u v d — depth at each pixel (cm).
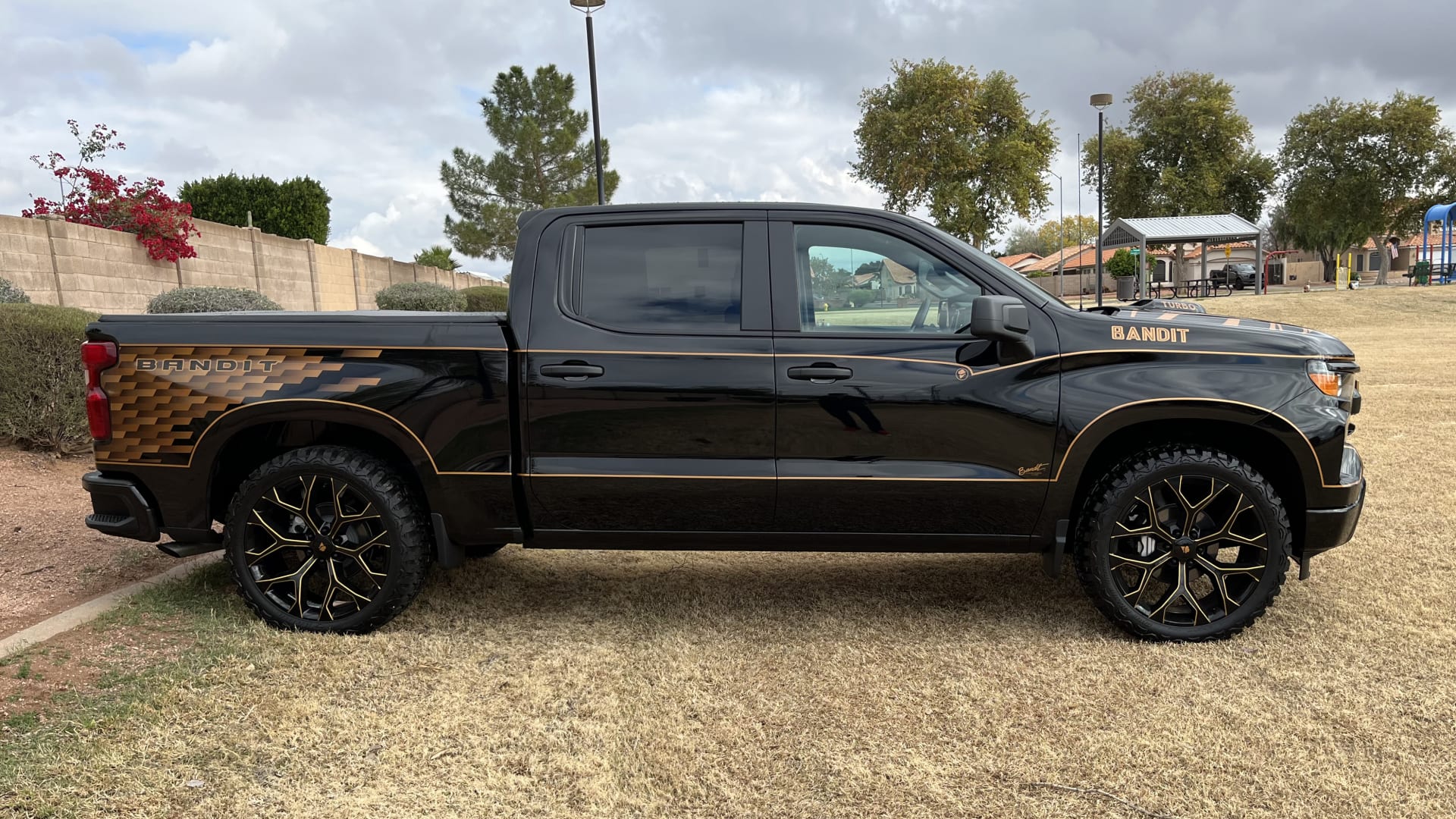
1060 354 332
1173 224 3259
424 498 361
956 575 428
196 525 353
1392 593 385
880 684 306
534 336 340
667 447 338
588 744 266
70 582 413
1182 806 232
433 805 235
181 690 295
